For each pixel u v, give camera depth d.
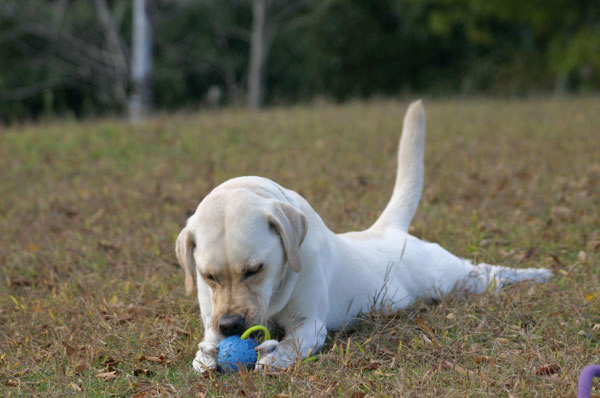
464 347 3.73
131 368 3.75
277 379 3.37
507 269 4.86
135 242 5.86
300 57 25.81
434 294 4.60
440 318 4.08
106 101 22.66
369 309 4.22
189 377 3.52
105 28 22.56
